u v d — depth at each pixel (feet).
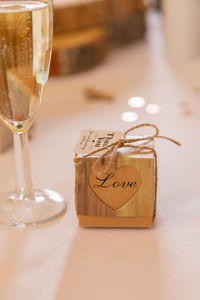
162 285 1.27
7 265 1.35
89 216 1.45
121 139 1.43
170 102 2.33
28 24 1.36
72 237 1.44
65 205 1.57
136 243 1.41
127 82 2.67
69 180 1.71
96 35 3.00
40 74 1.43
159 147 1.90
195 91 2.44
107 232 1.45
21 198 1.59
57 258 1.36
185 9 2.89
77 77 2.84
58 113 2.28
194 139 1.95
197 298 1.24
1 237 1.45
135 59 3.14
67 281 1.29
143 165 1.39
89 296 1.25
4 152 1.90
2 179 1.73
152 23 4.15
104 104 2.35
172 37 2.98
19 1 1.44
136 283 1.28
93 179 1.41
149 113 2.22
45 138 2.02
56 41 2.83
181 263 1.33
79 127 2.12
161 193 1.62
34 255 1.38
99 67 3.02
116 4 3.19
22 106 1.45
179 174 1.72
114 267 1.33
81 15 2.95
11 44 1.36
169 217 1.50
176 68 2.87
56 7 2.81
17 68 1.39
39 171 1.77
